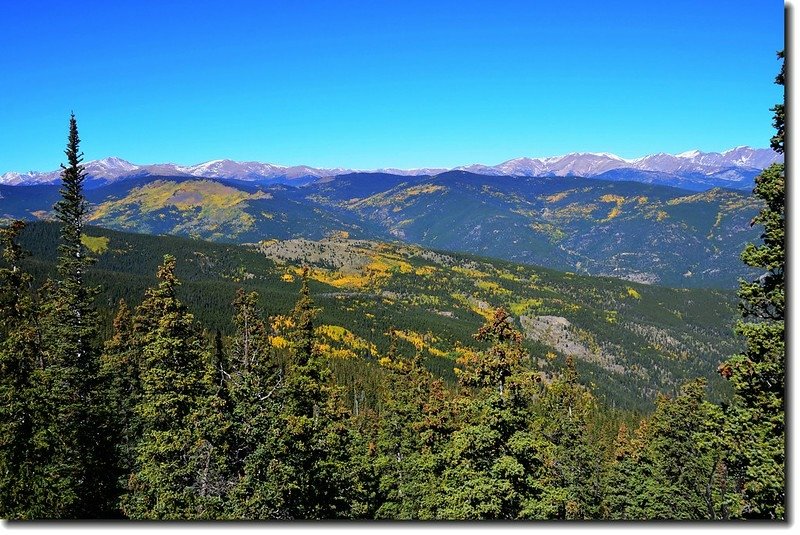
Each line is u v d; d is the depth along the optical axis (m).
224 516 26.02
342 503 36.50
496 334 26.50
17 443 27.27
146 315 41.44
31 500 27.25
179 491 27.59
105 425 35.28
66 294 40.44
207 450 28.23
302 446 29.64
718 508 45.09
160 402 29.59
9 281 38.31
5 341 30.06
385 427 56.00
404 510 45.72
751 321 18.86
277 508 27.08
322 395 34.81
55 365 35.53
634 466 55.75
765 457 17.09
